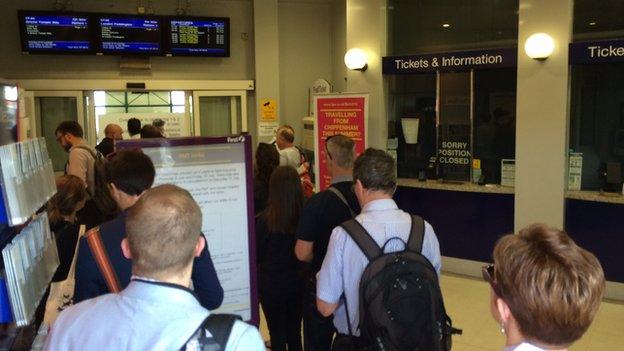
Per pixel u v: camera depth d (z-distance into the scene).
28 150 1.95
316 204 2.67
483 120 5.43
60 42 7.25
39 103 7.57
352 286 2.07
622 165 4.80
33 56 7.40
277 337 3.10
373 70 5.84
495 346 3.83
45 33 7.17
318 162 5.80
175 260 1.14
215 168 2.29
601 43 4.51
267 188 3.88
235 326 1.12
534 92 4.89
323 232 2.67
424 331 1.94
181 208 1.17
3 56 7.30
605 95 4.84
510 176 5.21
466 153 5.52
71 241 2.77
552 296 0.99
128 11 7.75
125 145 2.16
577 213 4.82
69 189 2.86
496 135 5.37
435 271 2.04
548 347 1.04
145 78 7.90
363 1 5.82
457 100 5.51
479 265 5.38
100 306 1.15
